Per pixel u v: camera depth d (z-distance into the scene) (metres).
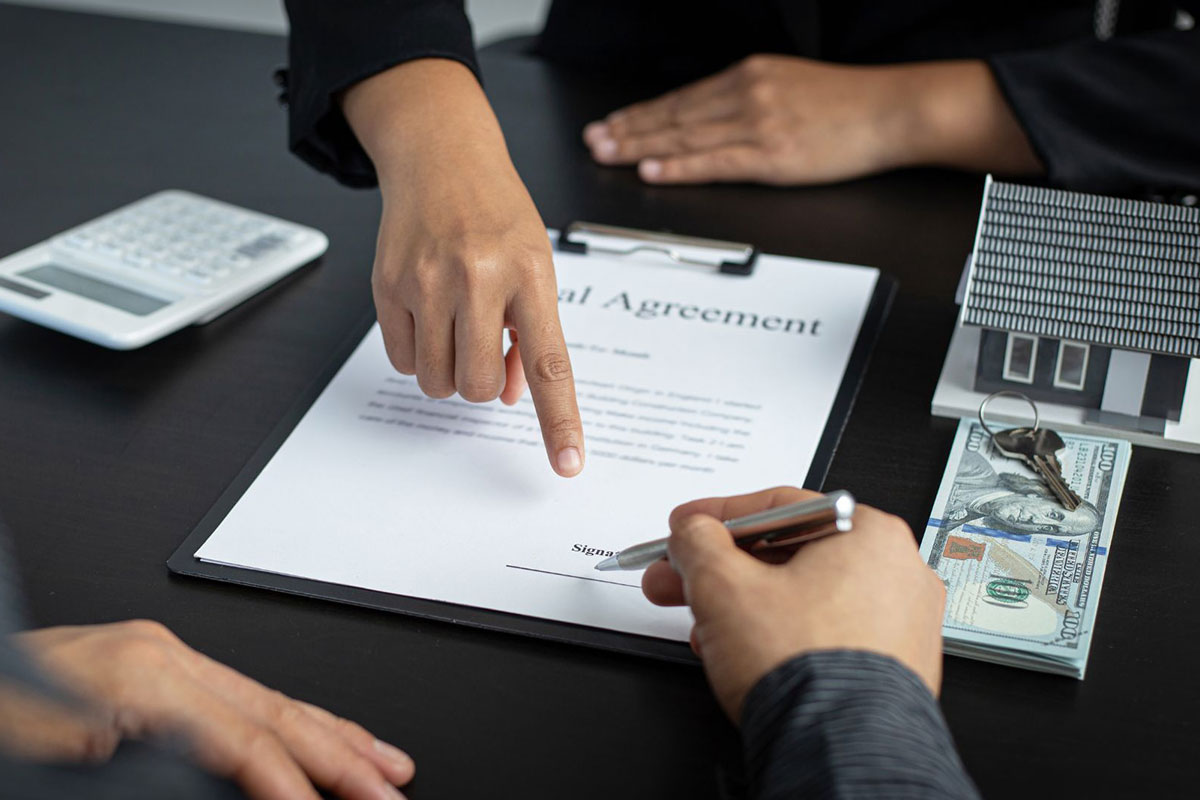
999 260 0.66
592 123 1.04
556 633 0.53
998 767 0.47
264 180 0.95
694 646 0.51
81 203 0.92
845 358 0.72
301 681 0.51
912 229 0.87
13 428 0.67
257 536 0.59
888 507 0.60
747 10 1.14
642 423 0.67
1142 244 0.65
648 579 0.53
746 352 0.73
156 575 0.57
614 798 0.46
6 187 0.94
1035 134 0.89
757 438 0.65
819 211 0.90
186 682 0.43
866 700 0.42
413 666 0.52
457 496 0.61
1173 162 0.89
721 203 0.92
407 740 0.48
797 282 0.80
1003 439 0.64
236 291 0.77
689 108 0.99
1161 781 0.46
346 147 0.86
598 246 0.85
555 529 0.59
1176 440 0.64
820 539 0.50
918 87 0.94
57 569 0.57
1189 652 0.52
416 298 0.65
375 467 0.64
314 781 0.45
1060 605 0.53
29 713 0.33
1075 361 0.66
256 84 1.12
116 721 0.39
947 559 0.56
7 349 0.74
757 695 0.43
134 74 1.14
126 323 0.73
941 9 1.13
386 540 0.58
